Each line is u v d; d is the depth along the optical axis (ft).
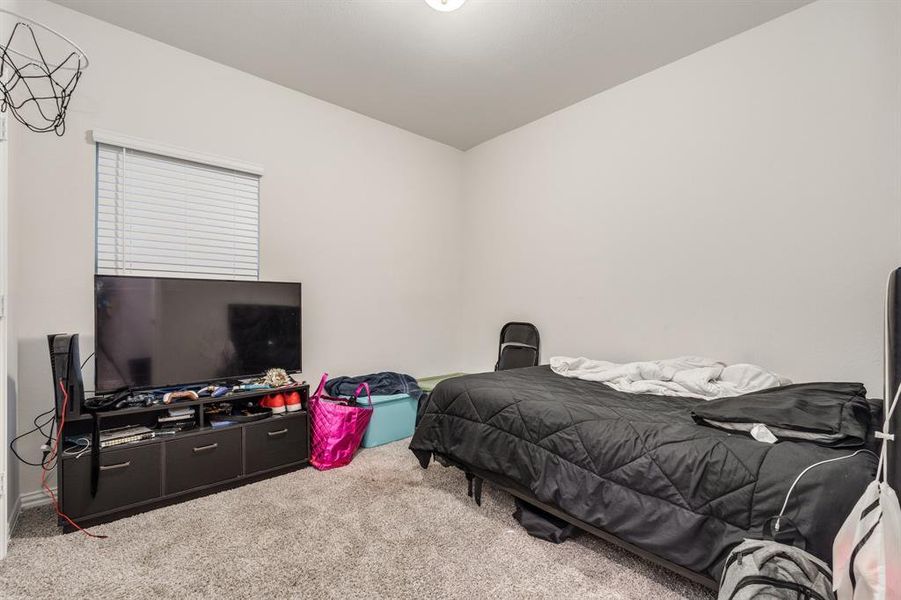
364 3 6.94
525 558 5.38
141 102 7.79
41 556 5.34
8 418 5.98
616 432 5.02
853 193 6.37
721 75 7.82
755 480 3.87
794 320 6.93
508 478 6.07
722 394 6.30
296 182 9.89
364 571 5.09
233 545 5.62
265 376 8.41
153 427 6.97
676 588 4.81
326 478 7.88
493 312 12.61
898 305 2.77
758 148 7.34
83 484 6.06
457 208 13.60
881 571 2.54
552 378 8.07
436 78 9.29
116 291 6.86
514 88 9.68
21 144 6.60
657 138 8.78
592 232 10.00
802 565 3.25
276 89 9.55
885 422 2.83
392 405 10.03
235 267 9.06
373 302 11.43
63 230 7.05
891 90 6.05
